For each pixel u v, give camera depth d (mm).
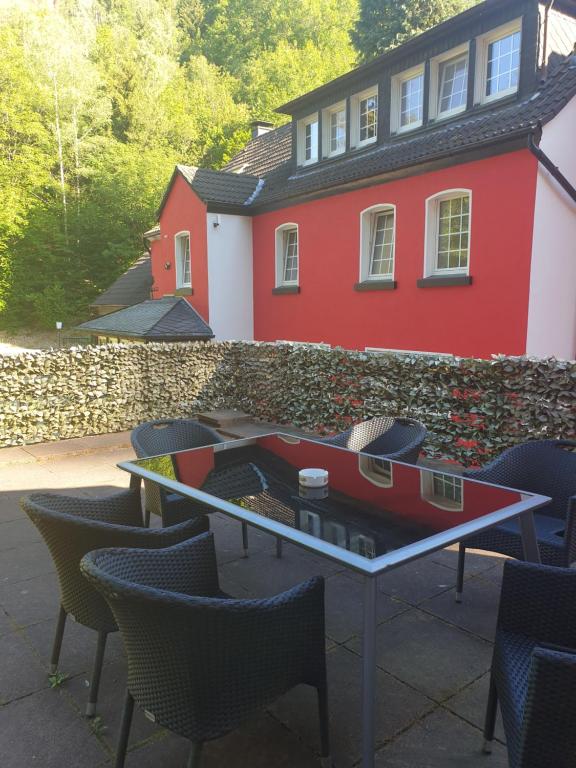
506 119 8188
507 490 3014
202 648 1713
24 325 31734
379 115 11062
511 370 5609
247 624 1774
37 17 34031
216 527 4695
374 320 10531
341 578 3697
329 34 46406
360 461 3789
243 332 14250
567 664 1412
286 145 15742
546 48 8422
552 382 5301
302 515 2617
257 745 2217
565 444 3531
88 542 2375
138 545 2484
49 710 2451
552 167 7555
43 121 32625
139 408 8797
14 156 30906
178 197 14867
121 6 45594
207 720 1768
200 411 9531
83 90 33219
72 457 7184
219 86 42656
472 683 2596
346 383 7590
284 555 4086
